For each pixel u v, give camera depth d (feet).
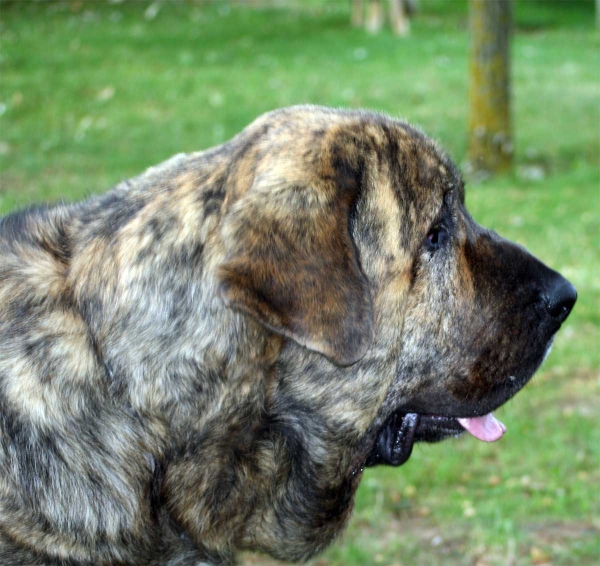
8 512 10.73
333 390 11.19
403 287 11.43
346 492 12.23
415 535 18.21
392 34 85.87
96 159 46.57
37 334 10.91
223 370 10.79
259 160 10.89
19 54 64.80
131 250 11.05
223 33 79.25
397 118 12.28
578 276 31.65
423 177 11.62
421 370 11.93
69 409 10.77
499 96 45.88
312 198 10.39
